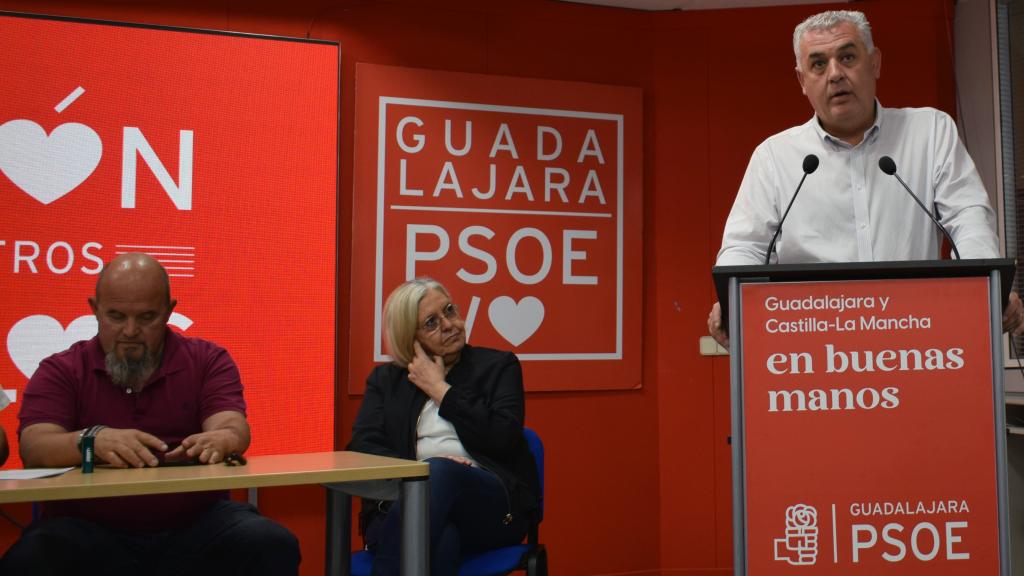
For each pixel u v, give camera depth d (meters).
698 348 3.98
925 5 3.99
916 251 2.11
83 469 1.68
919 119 2.15
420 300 2.57
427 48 3.78
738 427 1.55
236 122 3.45
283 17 3.62
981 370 1.53
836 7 4.02
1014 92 3.63
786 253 2.19
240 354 3.38
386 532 2.12
